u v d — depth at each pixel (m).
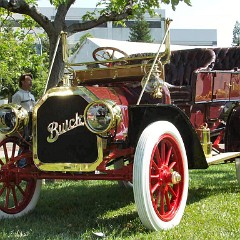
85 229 4.10
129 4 6.96
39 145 4.28
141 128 4.32
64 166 4.16
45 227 4.23
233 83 5.73
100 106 3.93
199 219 4.32
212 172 7.54
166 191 4.14
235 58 6.60
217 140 5.64
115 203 5.21
